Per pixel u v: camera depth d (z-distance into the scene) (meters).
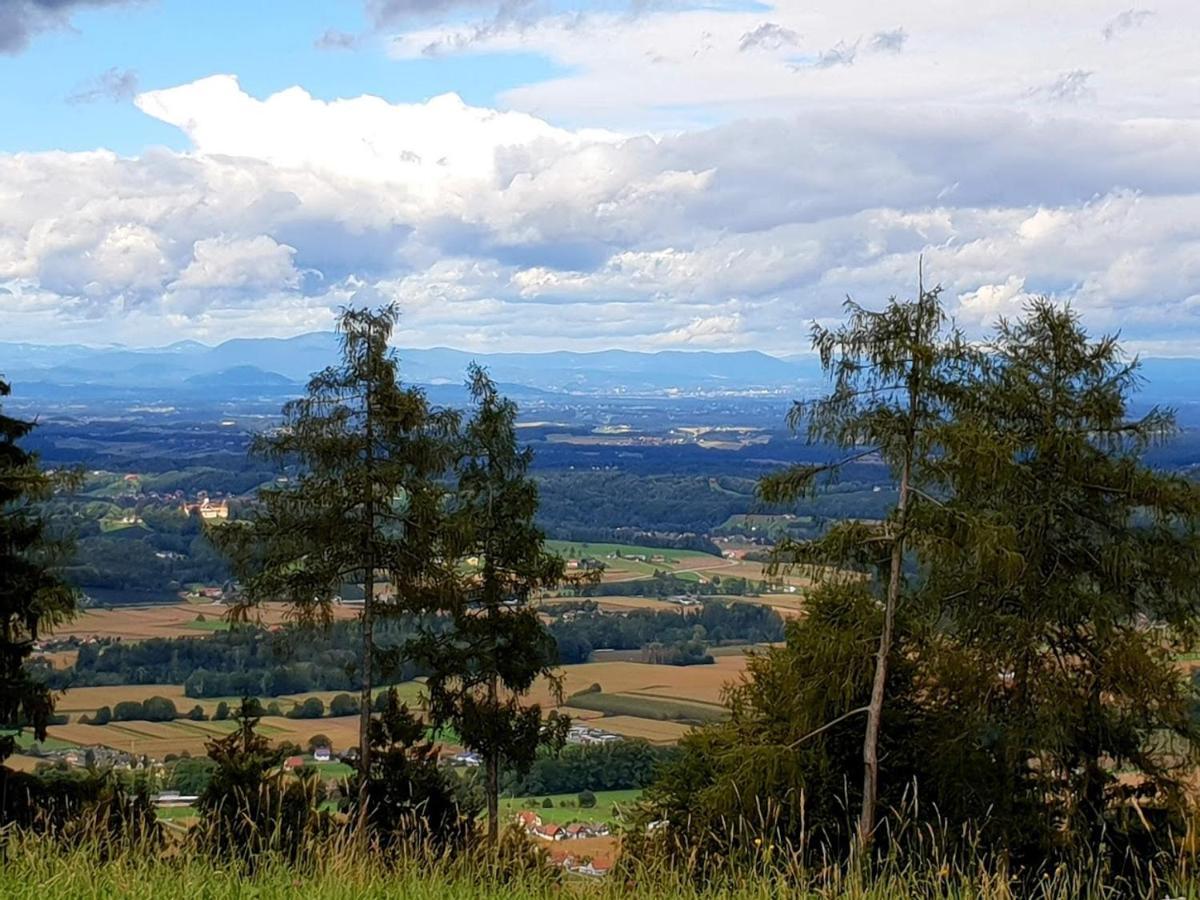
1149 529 14.34
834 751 14.77
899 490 13.49
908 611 14.40
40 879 5.64
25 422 17.38
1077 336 14.92
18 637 16.83
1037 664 14.39
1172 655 14.39
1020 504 14.31
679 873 6.50
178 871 6.07
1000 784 13.90
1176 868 5.88
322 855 6.23
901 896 5.77
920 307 13.15
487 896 6.07
